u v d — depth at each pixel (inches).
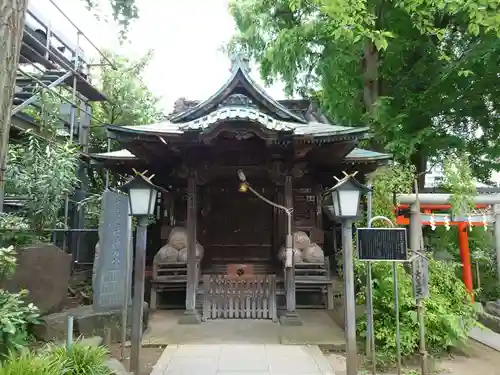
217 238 407.2
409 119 413.1
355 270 269.6
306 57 471.5
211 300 313.9
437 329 226.1
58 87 431.5
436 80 384.8
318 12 427.5
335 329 280.2
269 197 407.2
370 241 193.9
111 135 282.5
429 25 323.0
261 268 388.5
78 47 434.6
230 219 410.3
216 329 280.1
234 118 254.2
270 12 459.2
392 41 393.1
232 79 302.4
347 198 192.4
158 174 387.2
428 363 213.5
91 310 255.6
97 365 158.2
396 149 378.9
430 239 386.0
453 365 222.7
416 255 192.1
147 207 198.8
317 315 327.0
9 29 121.0
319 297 359.6
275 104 310.0
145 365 215.8
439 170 517.3
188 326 287.4
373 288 238.4
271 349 231.6
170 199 409.1
